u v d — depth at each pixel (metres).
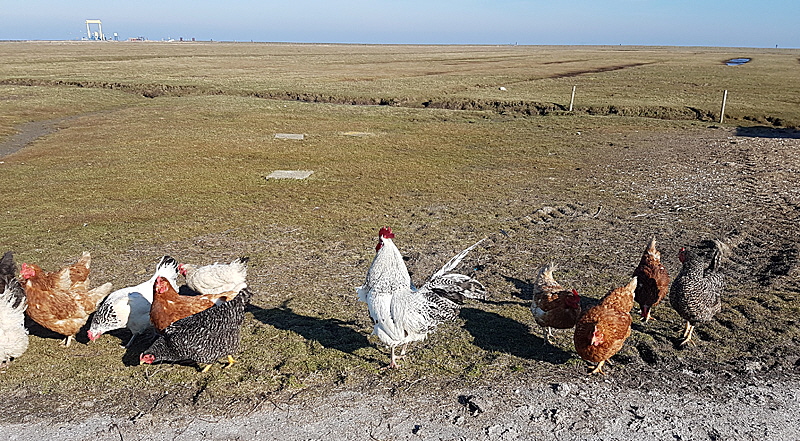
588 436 5.13
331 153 20.06
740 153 19.53
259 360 6.43
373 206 13.45
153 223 11.91
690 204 13.27
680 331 7.18
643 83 43.06
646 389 5.89
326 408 5.55
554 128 25.53
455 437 5.12
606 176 16.48
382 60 78.75
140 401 5.67
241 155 19.48
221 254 10.08
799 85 41.06
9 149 20.19
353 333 7.15
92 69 52.75
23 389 5.88
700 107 30.19
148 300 6.97
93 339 6.69
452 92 37.25
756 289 8.31
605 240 10.82
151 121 26.22
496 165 18.25
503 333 7.16
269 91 37.16
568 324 6.64
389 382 6.00
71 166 17.48
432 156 19.69
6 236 10.96
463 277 6.25
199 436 5.14
